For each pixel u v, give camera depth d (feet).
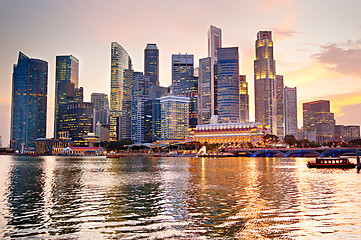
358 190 294.46
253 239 156.04
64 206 228.22
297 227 173.27
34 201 247.91
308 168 577.84
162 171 536.83
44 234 163.84
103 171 550.36
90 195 275.59
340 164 580.71
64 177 437.99
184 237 159.12
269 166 645.92
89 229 171.94
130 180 392.88
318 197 257.75
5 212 209.77
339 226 174.60
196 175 449.48
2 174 491.72
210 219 190.19
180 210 213.46
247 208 217.56
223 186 325.62
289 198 253.44
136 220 189.47
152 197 263.49
